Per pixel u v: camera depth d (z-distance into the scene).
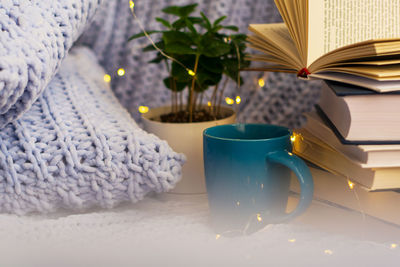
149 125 0.88
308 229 0.75
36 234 0.72
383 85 0.71
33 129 0.77
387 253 0.70
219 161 0.75
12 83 0.68
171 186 0.78
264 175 0.75
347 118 0.73
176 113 0.95
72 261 0.67
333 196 0.80
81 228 0.74
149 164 0.76
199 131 0.86
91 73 1.02
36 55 0.71
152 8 1.19
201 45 0.88
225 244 0.71
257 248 0.70
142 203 0.83
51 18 0.76
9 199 0.75
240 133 0.82
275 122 1.12
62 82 0.89
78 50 1.17
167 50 0.86
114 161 0.76
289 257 0.68
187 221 0.77
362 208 0.78
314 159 0.82
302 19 0.80
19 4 0.75
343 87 0.74
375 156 0.72
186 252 0.68
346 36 0.80
